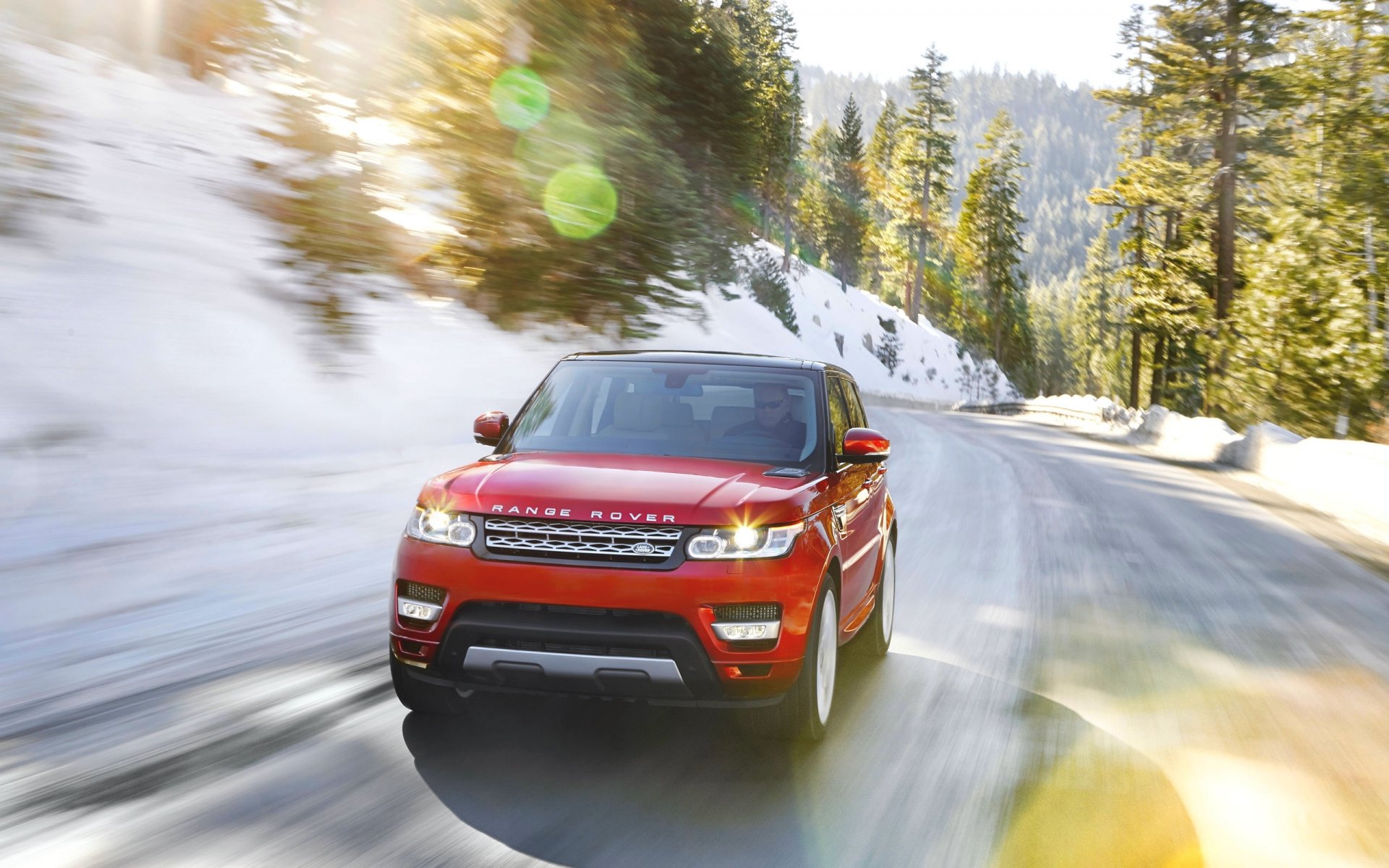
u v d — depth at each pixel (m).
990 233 114.69
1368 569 11.06
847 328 103.94
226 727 4.86
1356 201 36.59
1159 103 44.44
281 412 12.14
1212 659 7.01
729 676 4.37
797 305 98.56
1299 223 38.25
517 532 4.43
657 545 4.37
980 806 4.36
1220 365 43.16
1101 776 4.77
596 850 3.76
